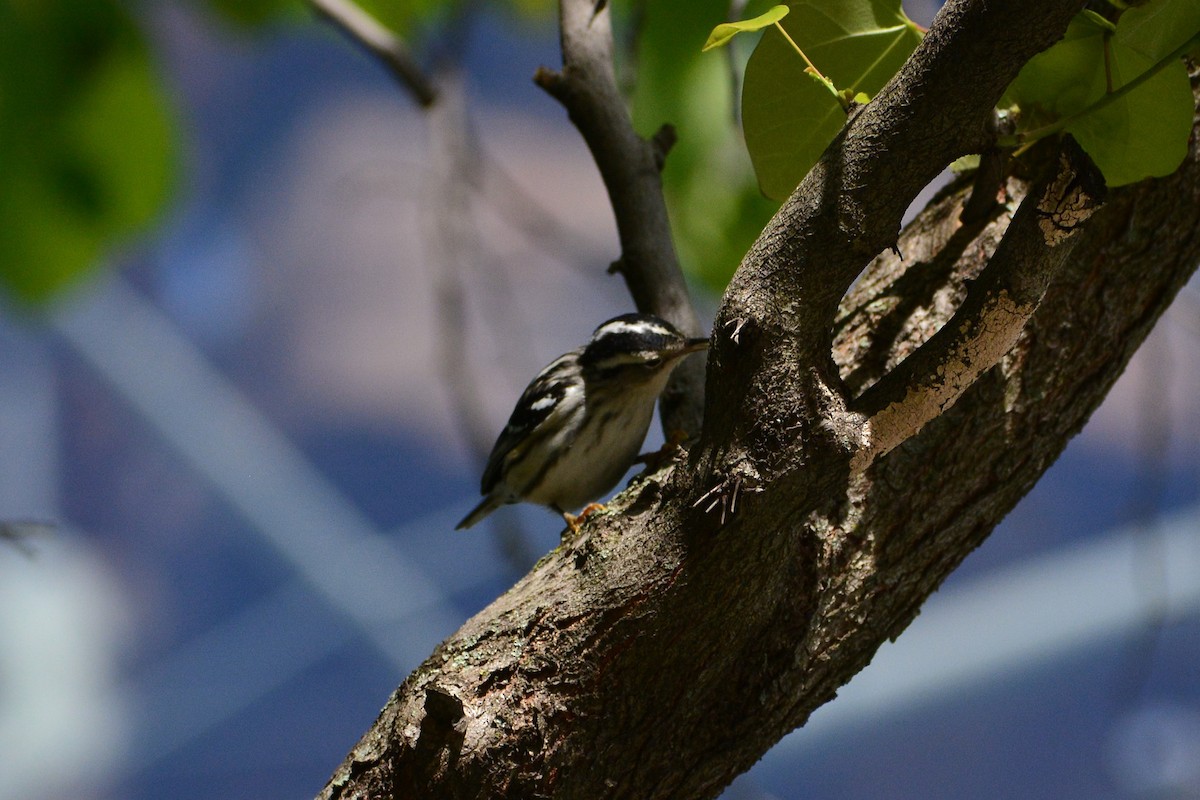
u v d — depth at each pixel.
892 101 5.04
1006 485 6.51
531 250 21.30
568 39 8.29
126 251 10.74
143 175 10.38
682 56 9.95
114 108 10.13
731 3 9.03
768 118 6.12
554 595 6.08
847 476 5.36
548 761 5.95
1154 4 5.65
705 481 5.39
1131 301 6.61
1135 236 6.58
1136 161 5.90
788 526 5.42
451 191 10.22
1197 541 18.61
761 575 5.56
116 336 22.05
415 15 12.00
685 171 10.38
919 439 6.37
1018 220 5.39
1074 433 6.71
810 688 6.27
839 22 5.99
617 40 11.26
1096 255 6.57
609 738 5.98
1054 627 19.39
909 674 19.73
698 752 6.10
